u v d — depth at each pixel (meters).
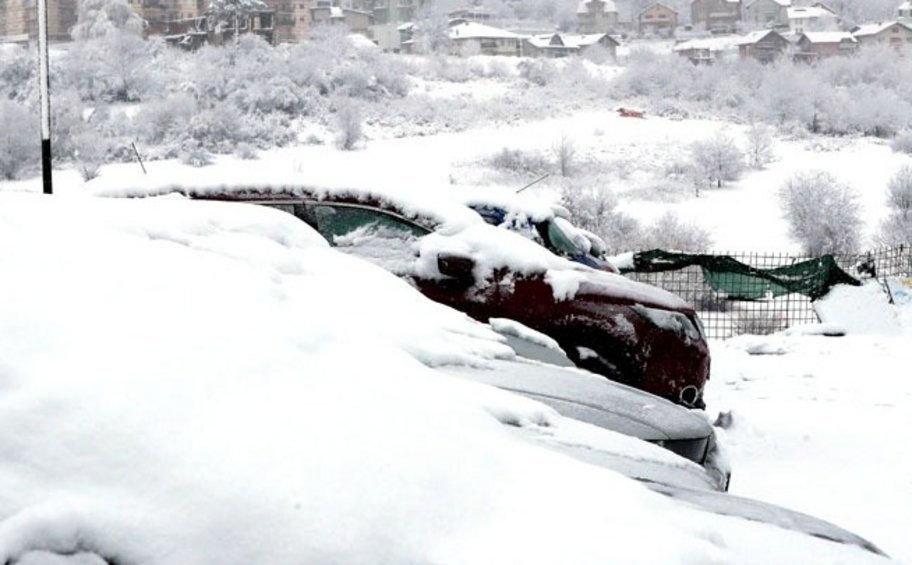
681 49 141.00
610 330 7.44
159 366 2.86
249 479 2.63
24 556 2.43
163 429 2.68
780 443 8.65
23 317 2.89
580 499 3.05
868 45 123.62
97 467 2.58
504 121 81.75
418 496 2.78
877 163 70.25
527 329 6.70
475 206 9.20
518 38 146.12
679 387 7.59
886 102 83.81
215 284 3.47
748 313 16.66
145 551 2.48
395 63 93.81
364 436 2.90
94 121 70.19
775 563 3.09
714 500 3.68
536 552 2.74
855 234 44.66
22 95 73.94
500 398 4.06
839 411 9.91
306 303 3.76
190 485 2.58
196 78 79.12
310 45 89.88
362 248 7.60
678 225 44.72
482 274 7.45
